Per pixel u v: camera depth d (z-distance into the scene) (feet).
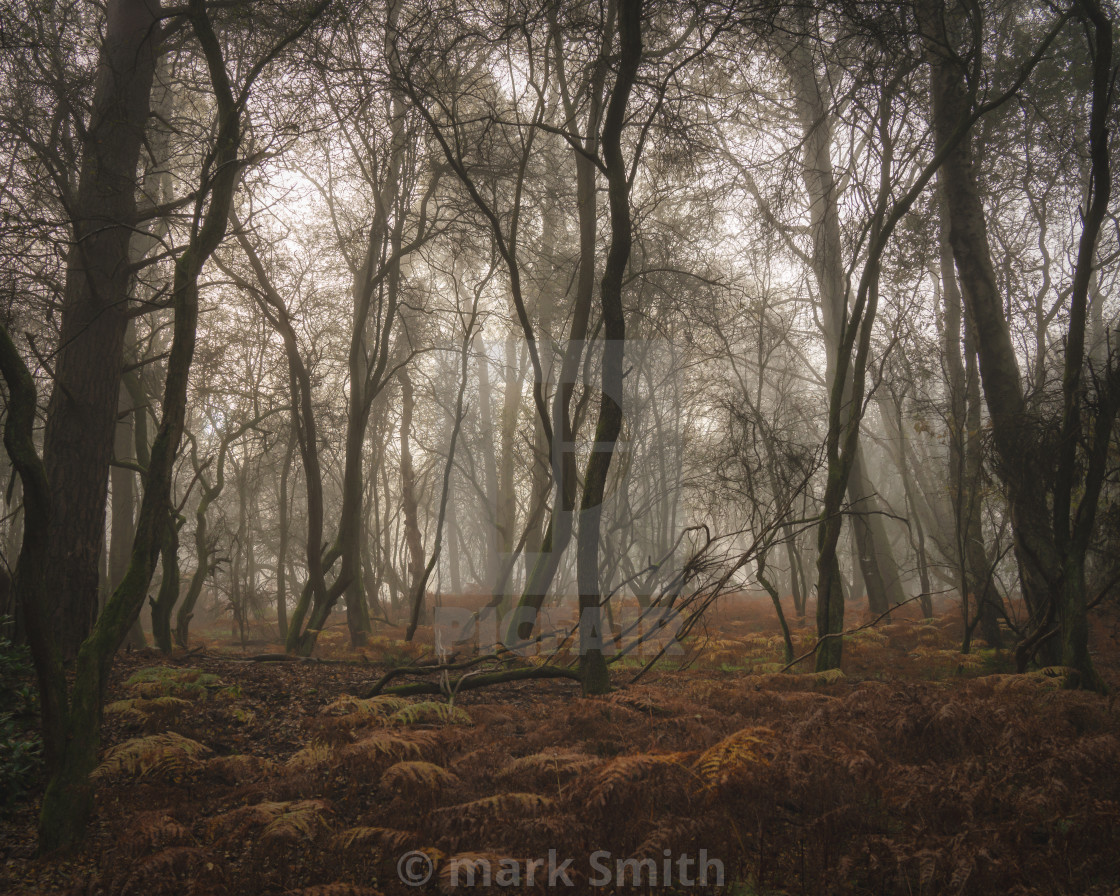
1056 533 23.95
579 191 35.32
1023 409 33.42
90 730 13.83
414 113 37.83
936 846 11.80
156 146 40.47
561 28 27.20
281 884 12.19
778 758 14.01
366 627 51.03
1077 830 12.13
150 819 12.20
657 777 13.29
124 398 57.11
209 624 79.41
